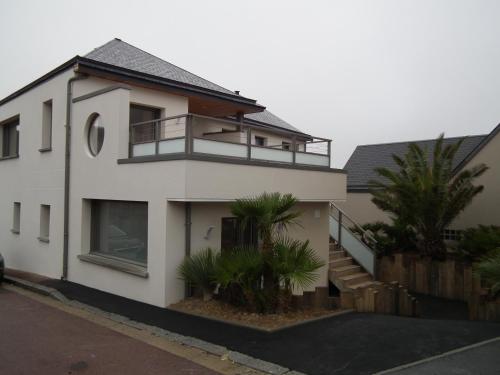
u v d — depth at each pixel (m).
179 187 8.50
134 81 11.67
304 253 8.14
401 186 13.65
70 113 11.78
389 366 5.88
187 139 8.55
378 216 19.30
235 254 8.34
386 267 14.70
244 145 9.84
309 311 8.75
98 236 11.49
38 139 13.57
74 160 11.67
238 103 14.15
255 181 9.84
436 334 7.45
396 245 15.27
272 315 8.16
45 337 7.18
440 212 13.55
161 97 12.34
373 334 7.34
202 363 6.07
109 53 13.48
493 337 7.35
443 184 13.54
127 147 10.16
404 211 14.08
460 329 7.86
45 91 13.14
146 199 9.27
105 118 10.46
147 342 6.93
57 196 12.41
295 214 8.23
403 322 8.28
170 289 8.91
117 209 10.75
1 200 16.42
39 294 10.84
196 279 8.73
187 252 9.16
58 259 12.27
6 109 16.08
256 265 7.84
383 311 9.87
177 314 8.38
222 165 9.09
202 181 8.69
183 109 12.95
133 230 10.16
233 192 9.30
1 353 6.40
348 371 5.71
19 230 14.95
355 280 12.48
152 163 9.12
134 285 9.65
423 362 6.01
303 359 6.14
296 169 11.03
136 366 5.94
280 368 5.81
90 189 11.00
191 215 9.27
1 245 16.27
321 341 6.91
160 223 8.93
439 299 13.16
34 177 13.83
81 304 9.41
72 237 11.75
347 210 20.36
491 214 15.62
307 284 7.93
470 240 13.71
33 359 6.16
